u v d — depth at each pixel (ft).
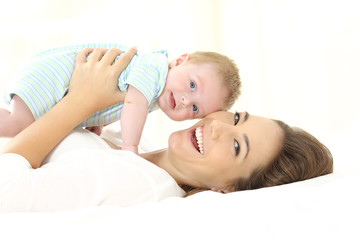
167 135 10.47
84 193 3.75
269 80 10.69
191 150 4.64
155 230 2.93
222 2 10.46
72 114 4.44
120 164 3.99
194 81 5.13
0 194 3.61
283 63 10.63
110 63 4.87
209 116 4.96
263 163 4.54
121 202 3.83
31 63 4.87
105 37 10.09
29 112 4.63
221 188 4.72
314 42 10.52
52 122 4.33
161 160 4.93
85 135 4.62
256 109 10.74
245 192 3.89
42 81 4.66
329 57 10.53
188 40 10.40
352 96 10.55
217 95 5.23
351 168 4.99
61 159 4.09
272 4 10.50
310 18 10.46
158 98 5.20
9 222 3.09
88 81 4.66
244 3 10.49
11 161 3.89
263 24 10.57
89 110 4.58
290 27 10.54
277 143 4.60
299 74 10.62
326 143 6.37
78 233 2.92
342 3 10.36
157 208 3.33
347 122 10.61
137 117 4.76
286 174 4.50
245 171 4.56
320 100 10.64
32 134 4.19
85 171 3.83
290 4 10.50
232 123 4.80
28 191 3.65
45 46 9.91
